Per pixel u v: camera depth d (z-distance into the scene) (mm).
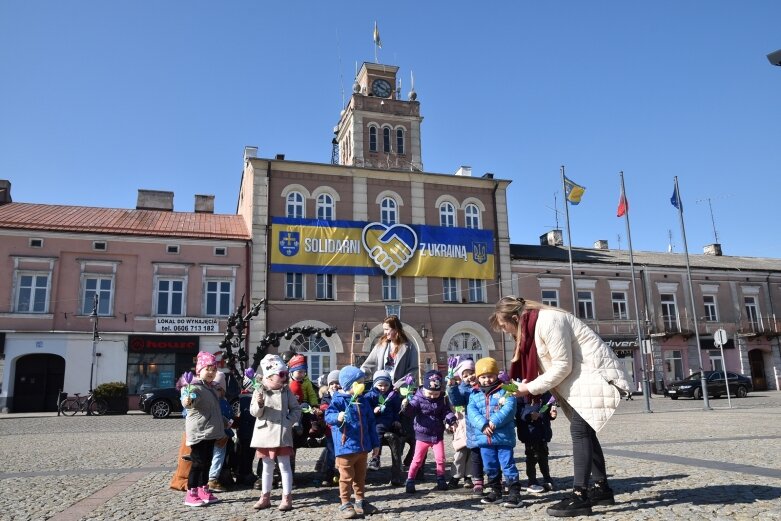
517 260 34375
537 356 5707
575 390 5543
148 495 6906
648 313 36969
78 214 30578
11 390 26031
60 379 27109
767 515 5113
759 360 39719
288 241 30047
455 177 33656
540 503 6152
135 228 29250
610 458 9078
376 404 7234
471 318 32062
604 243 42531
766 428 13570
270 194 30547
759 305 40344
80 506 6270
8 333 26203
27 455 10836
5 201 31094
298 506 6340
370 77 37406
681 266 38438
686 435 12414
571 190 29531
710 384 30125
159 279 28719
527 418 6965
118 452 11258
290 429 6367
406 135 36281
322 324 29578
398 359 8180
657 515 5254
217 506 6359
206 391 6582
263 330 28781
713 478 7000
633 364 35812
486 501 6234
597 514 5383
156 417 22141
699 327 37938
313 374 29094
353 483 5930
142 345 27719
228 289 29438
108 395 24562
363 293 30578
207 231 30375
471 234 33219
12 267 26984
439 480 7172
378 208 32250
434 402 7180
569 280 35375
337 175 31828
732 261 43656
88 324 27422
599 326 35562
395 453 7590
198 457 6426
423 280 31766
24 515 5852
